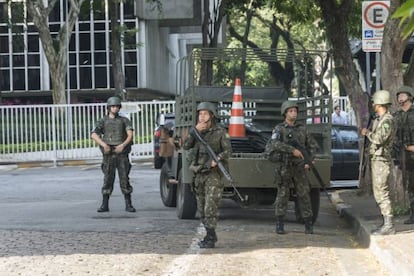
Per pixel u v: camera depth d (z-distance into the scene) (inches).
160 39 2268.7
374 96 486.9
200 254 454.6
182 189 609.0
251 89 711.7
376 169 482.9
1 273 396.8
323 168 578.9
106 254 452.4
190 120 615.5
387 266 401.4
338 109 1200.8
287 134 526.6
